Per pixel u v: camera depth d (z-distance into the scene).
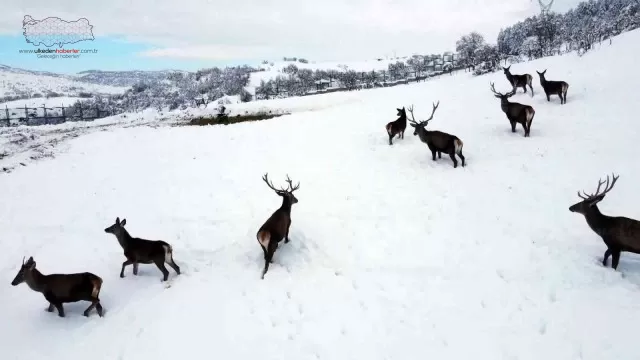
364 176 12.88
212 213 10.97
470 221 9.63
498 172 12.16
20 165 15.45
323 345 6.40
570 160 12.29
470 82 26.22
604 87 18.20
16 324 7.19
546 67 24.20
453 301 7.10
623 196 9.87
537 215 9.62
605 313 6.47
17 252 9.41
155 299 7.65
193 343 6.59
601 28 41.31
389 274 7.96
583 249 8.22
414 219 9.94
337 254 8.80
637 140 12.77
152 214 11.08
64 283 7.01
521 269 7.77
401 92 27.38
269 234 8.10
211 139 18.56
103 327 7.03
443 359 5.96
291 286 7.86
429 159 13.83
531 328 6.37
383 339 6.43
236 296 7.66
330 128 18.84
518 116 14.69
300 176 13.24
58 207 11.79
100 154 16.83
